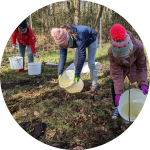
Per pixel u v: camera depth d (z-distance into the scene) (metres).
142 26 11.85
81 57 2.56
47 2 12.47
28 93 3.54
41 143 2.15
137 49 2.02
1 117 2.66
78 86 3.33
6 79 4.39
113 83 2.44
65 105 3.04
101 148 2.04
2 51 7.60
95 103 3.07
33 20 12.84
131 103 2.53
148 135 2.18
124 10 15.09
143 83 2.24
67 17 12.36
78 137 2.24
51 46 9.63
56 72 5.04
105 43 10.41
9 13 12.81
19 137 2.24
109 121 2.53
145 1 15.00
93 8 17.16
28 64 4.65
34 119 2.62
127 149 2.00
